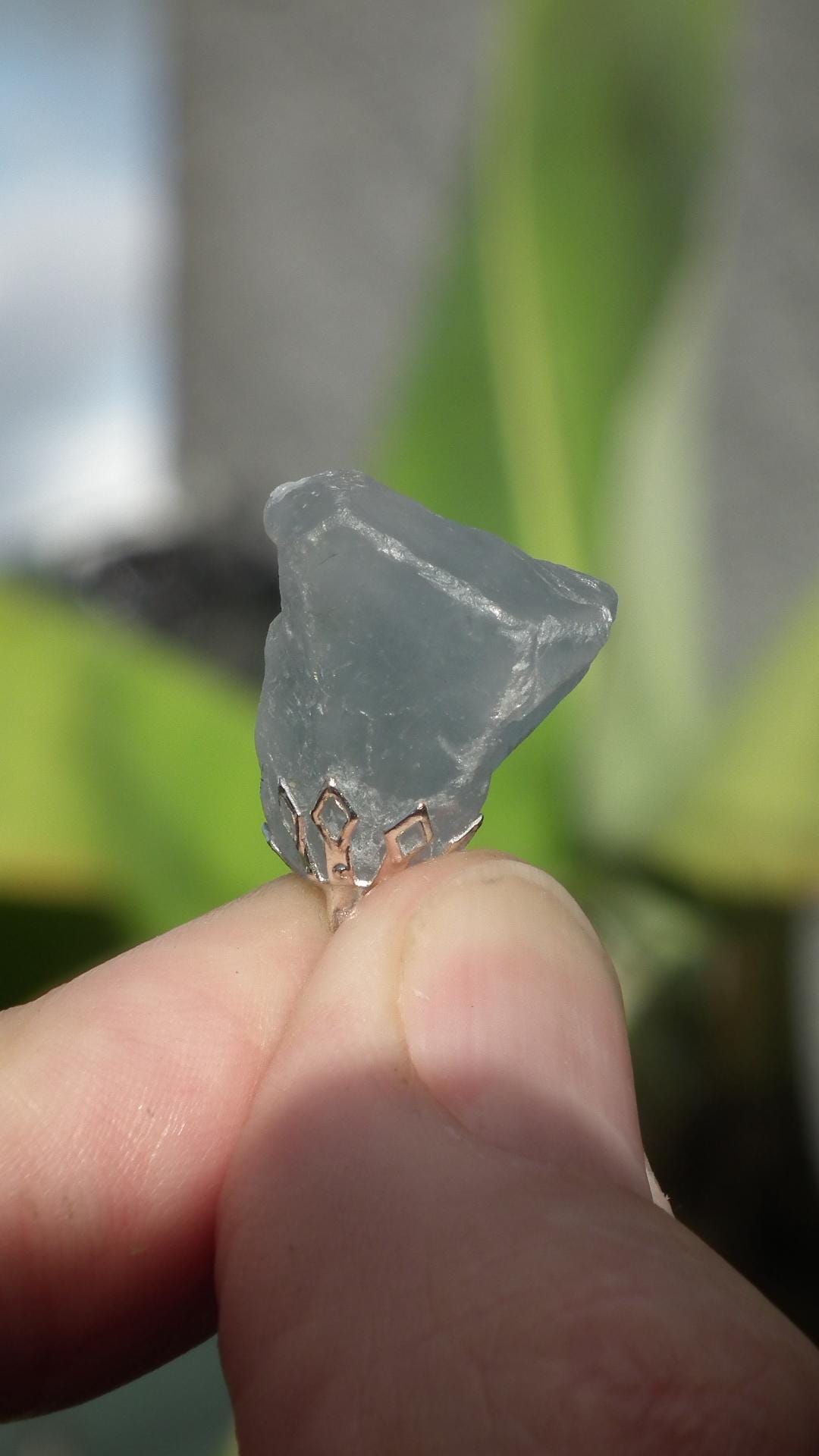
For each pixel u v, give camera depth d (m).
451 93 0.24
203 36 0.25
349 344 0.25
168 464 0.24
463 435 0.14
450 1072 0.10
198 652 0.17
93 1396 0.11
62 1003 0.11
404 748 0.10
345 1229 0.09
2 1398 0.11
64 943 0.13
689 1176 0.13
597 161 0.14
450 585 0.10
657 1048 0.13
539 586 0.10
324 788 0.10
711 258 0.15
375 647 0.10
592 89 0.14
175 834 0.13
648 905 0.14
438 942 0.10
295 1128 0.09
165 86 0.25
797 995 0.14
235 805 0.13
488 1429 0.08
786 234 0.22
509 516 0.14
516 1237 0.09
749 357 0.22
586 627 0.10
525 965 0.10
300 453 0.26
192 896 0.13
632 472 0.15
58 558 0.19
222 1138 0.11
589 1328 0.08
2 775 0.13
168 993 0.11
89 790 0.13
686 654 0.15
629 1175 0.09
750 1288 0.09
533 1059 0.10
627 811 0.14
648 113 0.14
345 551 0.10
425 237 0.25
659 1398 0.08
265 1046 0.11
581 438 0.14
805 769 0.13
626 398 0.14
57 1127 0.10
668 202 0.14
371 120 0.25
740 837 0.13
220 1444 0.13
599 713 0.14
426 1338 0.09
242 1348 0.09
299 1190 0.09
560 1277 0.09
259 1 0.25
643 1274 0.08
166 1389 0.13
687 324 0.15
